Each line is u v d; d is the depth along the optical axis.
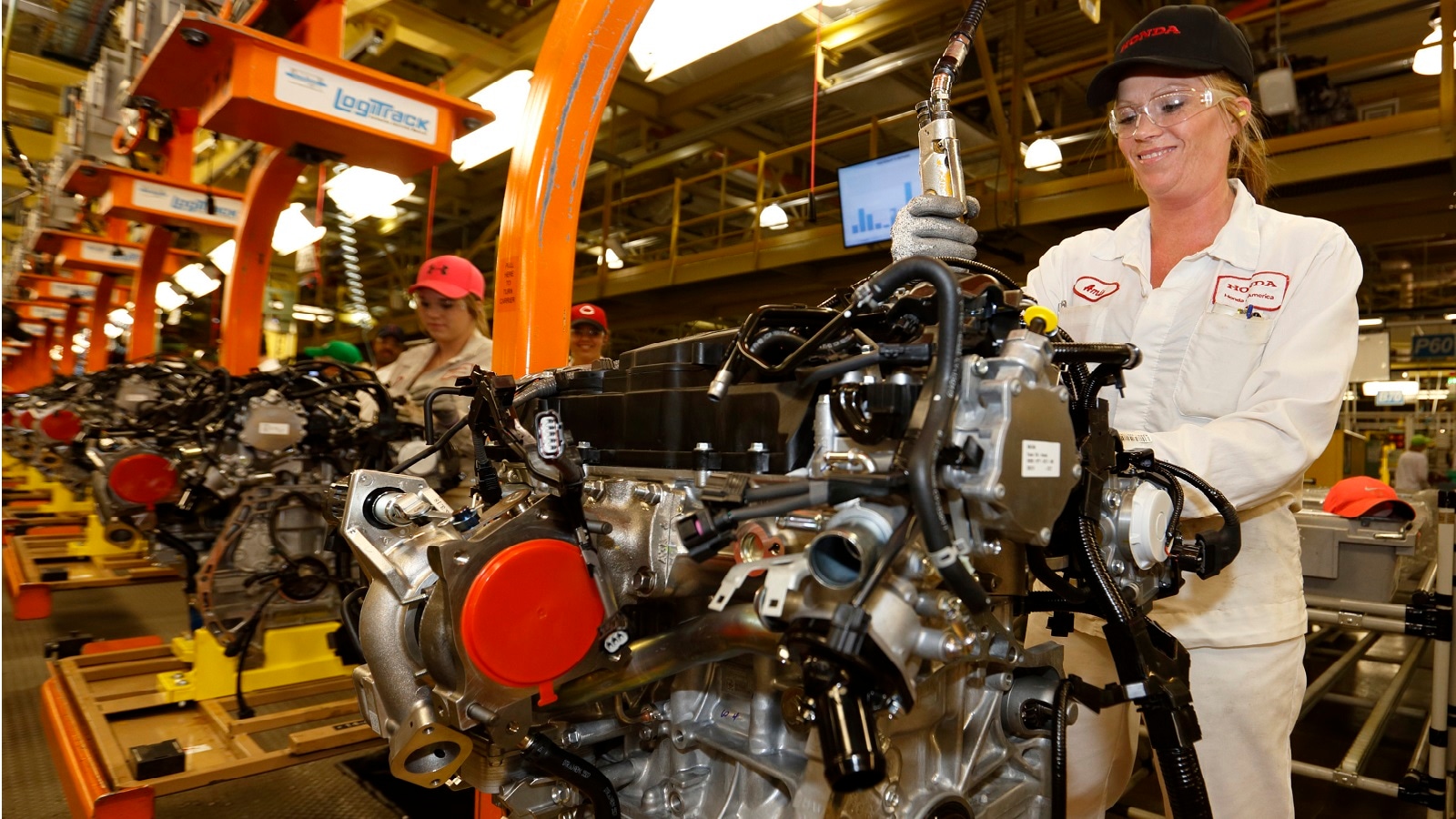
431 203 5.09
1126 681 0.93
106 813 2.10
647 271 9.00
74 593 5.12
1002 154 6.57
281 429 3.02
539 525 1.00
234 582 2.99
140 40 4.08
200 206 5.22
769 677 1.02
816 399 0.93
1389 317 11.77
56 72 6.67
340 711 2.89
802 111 8.29
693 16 3.24
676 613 1.15
